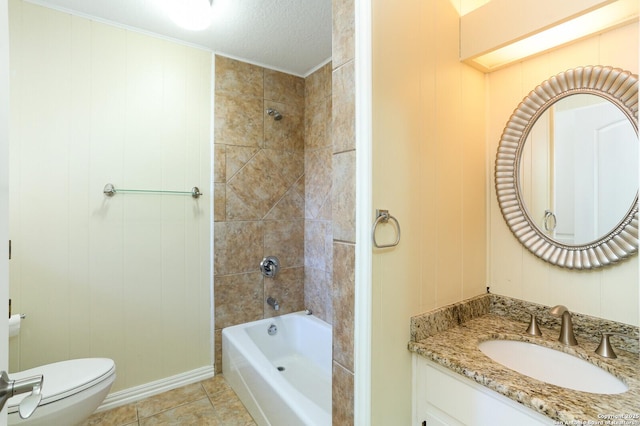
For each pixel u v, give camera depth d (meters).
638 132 0.92
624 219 1.04
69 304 1.71
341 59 1.03
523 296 1.31
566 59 1.18
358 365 0.98
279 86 2.43
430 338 1.12
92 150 1.76
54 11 1.66
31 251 1.61
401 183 1.06
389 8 1.01
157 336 1.98
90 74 1.75
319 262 2.39
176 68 2.02
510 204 1.34
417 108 1.11
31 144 1.61
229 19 1.80
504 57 1.29
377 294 0.99
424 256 1.14
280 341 2.38
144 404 1.86
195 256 2.10
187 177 2.06
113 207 1.82
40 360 1.64
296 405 1.37
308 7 1.69
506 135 1.34
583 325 1.12
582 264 1.13
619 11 0.98
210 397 1.94
